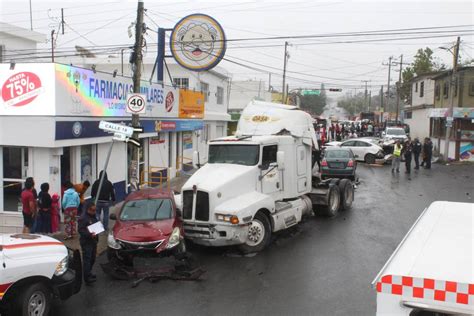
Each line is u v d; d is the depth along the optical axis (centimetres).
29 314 703
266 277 987
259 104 1434
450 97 3347
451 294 337
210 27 2208
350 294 887
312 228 1437
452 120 3306
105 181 1342
